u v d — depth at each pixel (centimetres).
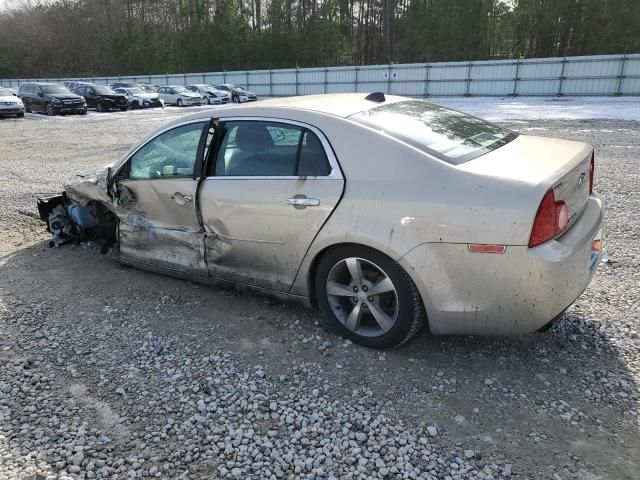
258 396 295
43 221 596
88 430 269
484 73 3472
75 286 452
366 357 330
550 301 282
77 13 7556
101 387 307
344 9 6675
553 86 3281
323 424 271
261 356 336
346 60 6456
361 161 316
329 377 312
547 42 5128
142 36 6725
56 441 262
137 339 362
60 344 357
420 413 278
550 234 277
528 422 269
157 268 437
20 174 1017
